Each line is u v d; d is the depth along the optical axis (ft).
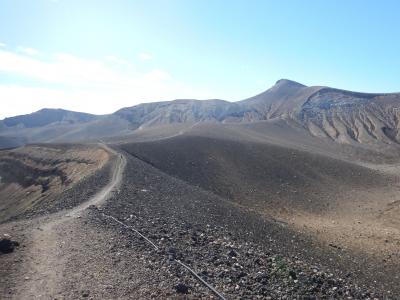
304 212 174.40
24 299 45.03
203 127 452.76
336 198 199.93
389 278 94.84
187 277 51.47
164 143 270.87
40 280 50.24
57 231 73.15
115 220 81.35
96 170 166.71
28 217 97.14
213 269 55.93
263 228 115.75
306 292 51.78
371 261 106.73
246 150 276.41
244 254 67.97
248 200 187.01
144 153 238.68
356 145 560.61
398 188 222.07
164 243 66.85
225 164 242.58
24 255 59.47
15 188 239.91
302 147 432.25
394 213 172.45
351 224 154.61
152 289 47.06
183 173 214.90
